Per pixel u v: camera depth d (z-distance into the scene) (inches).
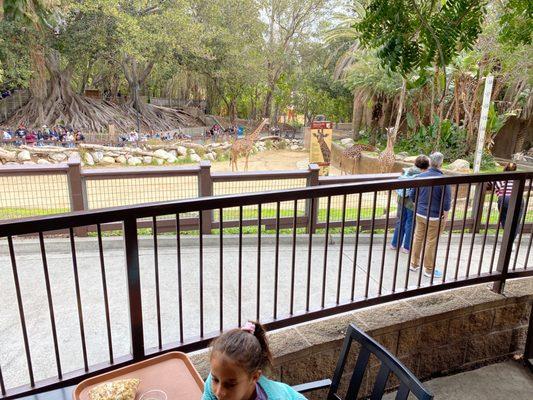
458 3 78.4
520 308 121.3
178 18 799.7
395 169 531.5
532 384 115.6
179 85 1301.7
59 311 121.6
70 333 110.6
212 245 184.2
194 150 725.3
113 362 75.6
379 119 727.7
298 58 1243.8
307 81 1173.1
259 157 798.5
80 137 728.3
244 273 154.4
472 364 120.3
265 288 141.6
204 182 186.5
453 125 579.5
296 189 85.1
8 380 91.2
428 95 604.7
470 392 111.2
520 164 654.5
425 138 597.9
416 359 109.3
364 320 102.5
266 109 1302.9
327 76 1115.3
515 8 94.0
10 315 119.2
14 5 189.9
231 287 142.0
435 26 79.4
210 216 193.0
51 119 803.4
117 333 110.9
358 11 614.5
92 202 190.9
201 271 82.5
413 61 83.4
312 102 1230.3
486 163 560.7
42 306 124.5
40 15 219.9
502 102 677.9
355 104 756.6
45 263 65.0
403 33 80.6
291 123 1403.8
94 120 851.4
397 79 582.6
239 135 1085.8
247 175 188.5
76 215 64.0
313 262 166.9
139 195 198.2
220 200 77.4
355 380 62.7
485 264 173.0
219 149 755.4
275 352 88.3
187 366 61.1
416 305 110.8
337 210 227.5
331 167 776.3
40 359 99.0
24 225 60.2
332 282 147.8
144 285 141.5
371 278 152.6
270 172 191.0
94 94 1047.6
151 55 825.5
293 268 91.5
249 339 46.1
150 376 58.8
